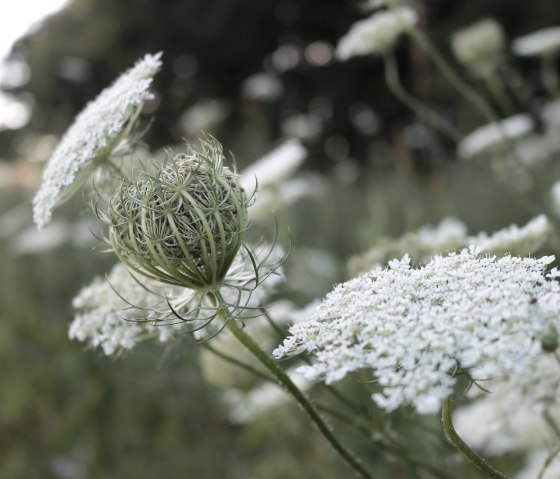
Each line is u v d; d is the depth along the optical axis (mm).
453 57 1911
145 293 309
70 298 1126
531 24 1999
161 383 807
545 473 365
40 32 2611
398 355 213
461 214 995
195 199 266
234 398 585
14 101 2541
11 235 1326
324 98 2588
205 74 2836
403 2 660
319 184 1140
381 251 425
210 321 274
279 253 317
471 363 205
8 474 732
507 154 654
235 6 2654
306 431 658
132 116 315
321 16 2645
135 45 2742
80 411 763
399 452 353
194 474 726
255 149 1438
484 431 385
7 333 923
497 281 230
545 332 219
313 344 231
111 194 307
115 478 718
